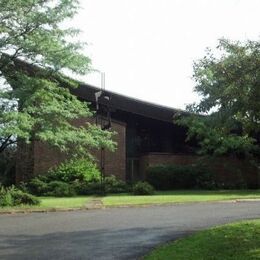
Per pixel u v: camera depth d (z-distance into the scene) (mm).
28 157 38375
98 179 35781
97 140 27344
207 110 12867
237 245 11797
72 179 35750
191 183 39156
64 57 25797
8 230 16594
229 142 37438
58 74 26281
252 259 10492
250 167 41344
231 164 41125
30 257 12188
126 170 42781
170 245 12711
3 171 39312
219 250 11492
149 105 41219
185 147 43438
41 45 25500
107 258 11969
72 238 14789
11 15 25281
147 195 31094
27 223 18297
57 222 18422
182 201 25750
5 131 22812
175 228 16250
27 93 24594
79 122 37562
